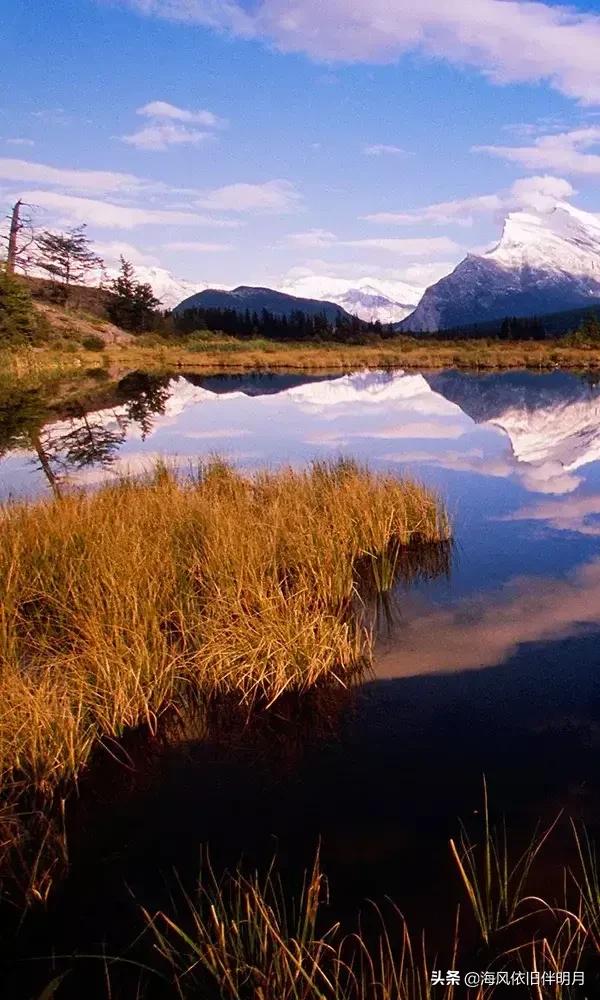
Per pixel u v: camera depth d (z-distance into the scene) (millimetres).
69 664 5406
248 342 74938
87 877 3744
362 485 10242
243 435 19453
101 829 4117
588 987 2965
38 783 4449
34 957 3264
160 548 7574
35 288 76562
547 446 16750
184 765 4723
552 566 8211
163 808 4281
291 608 6285
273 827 4051
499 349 58562
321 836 3947
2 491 12070
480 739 4809
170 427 21016
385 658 6059
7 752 4523
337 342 89438
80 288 91875
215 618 6258
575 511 10695
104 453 16438
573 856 3662
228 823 4109
